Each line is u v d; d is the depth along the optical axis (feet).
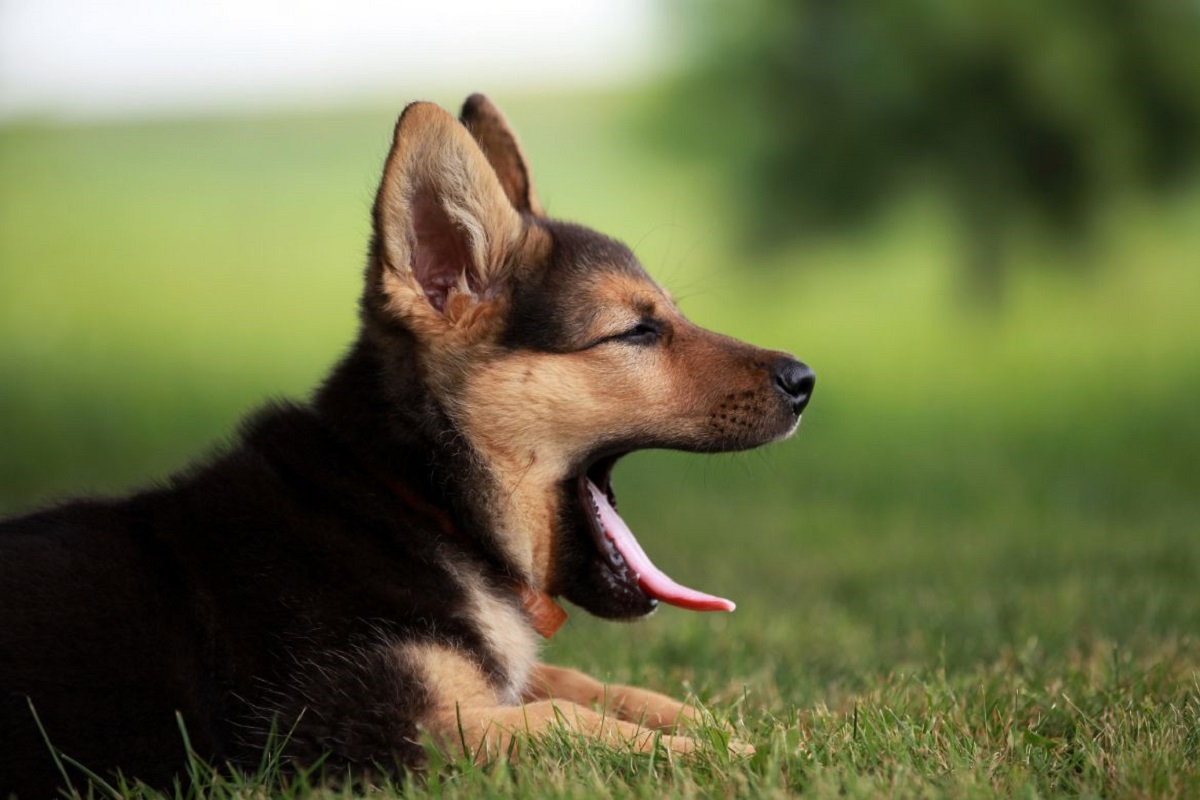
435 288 15.80
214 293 97.86
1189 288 93.40
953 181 77.20
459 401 15.30
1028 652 19.86
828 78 76.28
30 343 75.66
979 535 36.32
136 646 13.23
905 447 56.34
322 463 14.92
